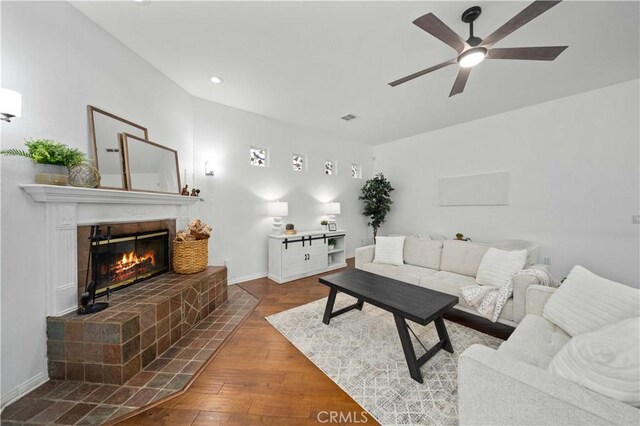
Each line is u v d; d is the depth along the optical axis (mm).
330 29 2141
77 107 1963
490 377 946
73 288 1866
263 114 4160
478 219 4457
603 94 3258
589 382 870
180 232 2881
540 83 3137
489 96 3510
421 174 5316
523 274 2051
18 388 1549
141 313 1824
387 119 4430
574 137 3480
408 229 5582
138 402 1509
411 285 2338
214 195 3654
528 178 3887
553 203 3664
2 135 1515
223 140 3744
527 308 1864
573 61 2648
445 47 2396
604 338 958
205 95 3430
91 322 1673
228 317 2662
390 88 3242
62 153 1730
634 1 1824
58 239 1771
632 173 3092
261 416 1409
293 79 2996
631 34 2203
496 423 924
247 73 2865
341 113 4121
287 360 1917
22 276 1588
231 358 1946
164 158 2865
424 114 4180
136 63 2521
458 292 2463
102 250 2129
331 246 4828
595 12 1943
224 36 2238
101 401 1517
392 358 1926
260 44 2350
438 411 1424
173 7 1907
